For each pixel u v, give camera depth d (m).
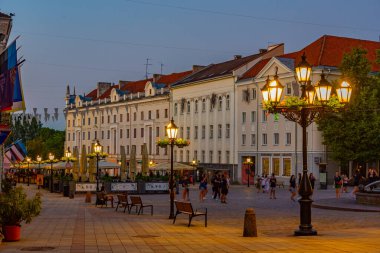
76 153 68.62
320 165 61.03
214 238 18.62
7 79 19.89
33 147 123.56
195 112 88.31
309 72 18.50
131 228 22.36
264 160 74.00
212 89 84.44
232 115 79.94
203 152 86.56
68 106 129.62
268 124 73.31
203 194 42.88
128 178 57.78
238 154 78.69
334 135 60.97
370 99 59.88
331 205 32.81
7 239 17.94
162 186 54.75
